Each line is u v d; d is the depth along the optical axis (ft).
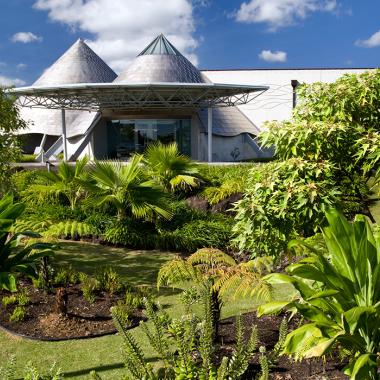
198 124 100.58
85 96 82.33
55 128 115.24
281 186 14.02
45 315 18.29
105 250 31.55
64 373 13.80
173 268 14.96
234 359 9.17
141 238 32.53
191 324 9.31
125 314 17.71
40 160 98.73
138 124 101.14
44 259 20.80
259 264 15.06
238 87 75.77
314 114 15.66
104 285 21.56
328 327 9.18
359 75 15.70
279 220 14.06
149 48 99.35
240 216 14.78
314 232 14.52
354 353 10.28
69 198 40.24
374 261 9.87
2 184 30.76
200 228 32.55
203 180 48.01
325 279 9.70
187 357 9.12
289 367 12.17
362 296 9.86
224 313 18.20
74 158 99.71
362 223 10.19
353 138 14.47
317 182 13.83
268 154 109.40
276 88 124.36
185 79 94.84
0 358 14.88
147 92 79.30
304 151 14.69
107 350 15.28
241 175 49.19
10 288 16.17
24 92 76.23
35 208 38.40
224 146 105.19
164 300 20.42
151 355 14.60
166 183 45.14
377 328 9.26
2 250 18.29
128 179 34.53
